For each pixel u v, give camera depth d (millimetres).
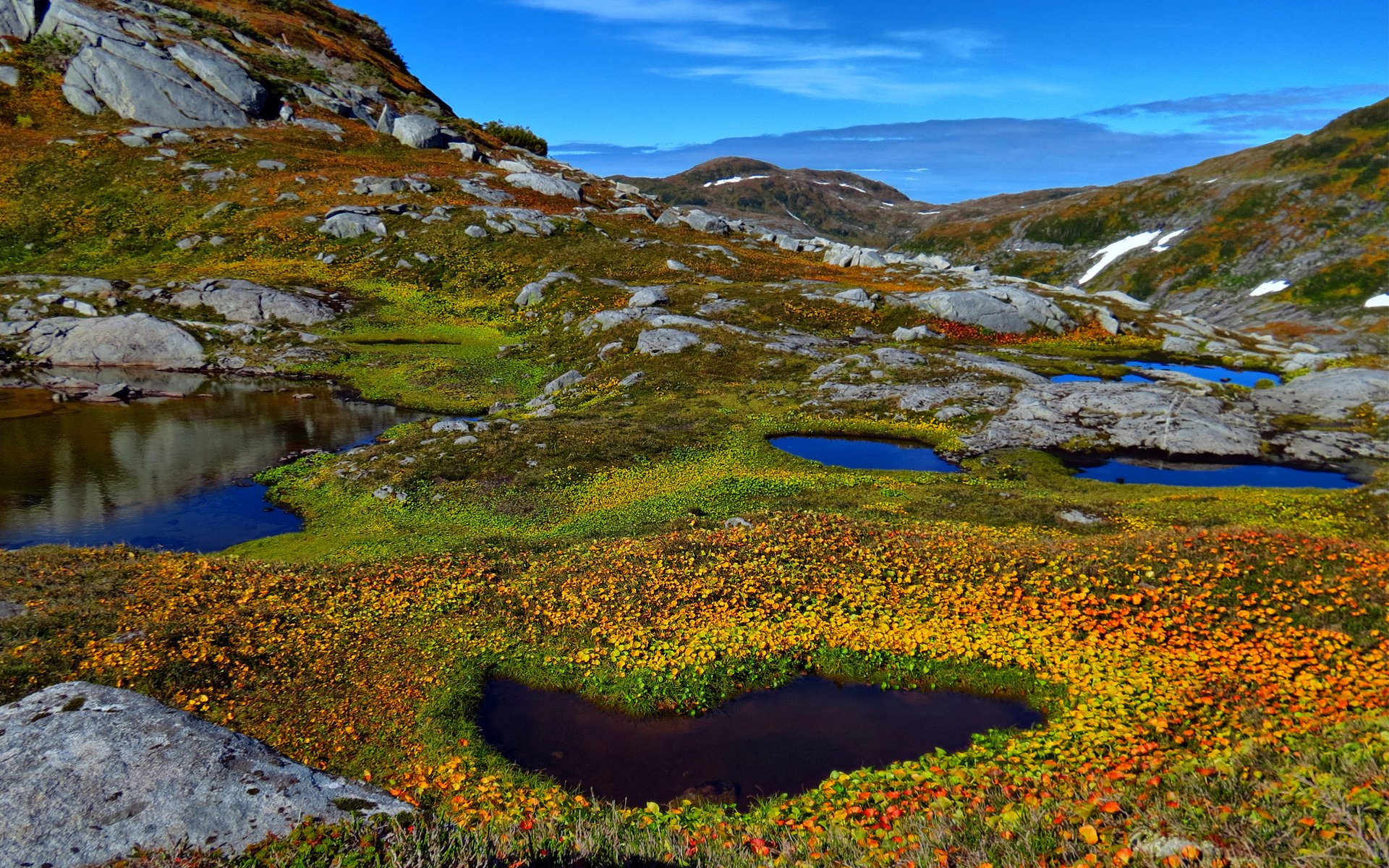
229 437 46219
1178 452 41500
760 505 33062
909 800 11570
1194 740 13875
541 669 19938
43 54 90750
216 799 7457
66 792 7273
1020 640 19469
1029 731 15891
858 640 20234
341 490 36969
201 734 8273
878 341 63406
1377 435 42875
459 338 65875
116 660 18406
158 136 87875
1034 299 70875
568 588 23875
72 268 69250
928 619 21031
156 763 7707
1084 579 21656
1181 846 7000
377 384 57469
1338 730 10281
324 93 105312
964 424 45312
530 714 18188
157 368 59781
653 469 38719
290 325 65625
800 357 57094
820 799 12688
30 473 39156
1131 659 17922
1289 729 12617
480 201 88000
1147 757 12578
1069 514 31172
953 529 28969
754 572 23984
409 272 74812
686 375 54188
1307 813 7160
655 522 31297
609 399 51094
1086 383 50281
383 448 41656
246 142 90938
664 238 87062
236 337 63219
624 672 19391
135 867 6672
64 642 19047
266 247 75312
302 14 127438
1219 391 50969
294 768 8156
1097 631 19391
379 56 132875
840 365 54844
